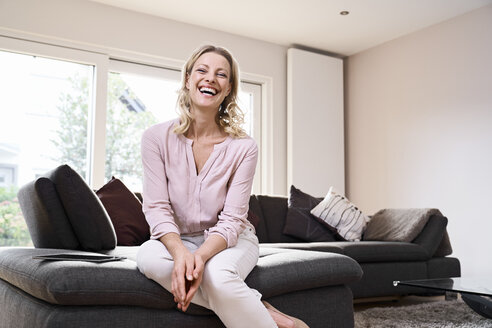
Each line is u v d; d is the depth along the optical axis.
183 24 4.73
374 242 3.38
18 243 3.85
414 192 4.91
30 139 3.97
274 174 5.16
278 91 5.27
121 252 2.17
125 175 4.42
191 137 1.95
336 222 3.77
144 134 1.90
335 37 5.14
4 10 3.88
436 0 4.30
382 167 5.26
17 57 3.98
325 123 5.40
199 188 1.85
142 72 4.57
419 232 3.54
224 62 1.94
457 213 4.52
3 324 1.90
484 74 4.36
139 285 1.61
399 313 2.83
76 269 1.56
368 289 3.17
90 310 1.55
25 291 1.79
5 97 3.91
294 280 1.85
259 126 5.22
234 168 1.89
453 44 4.63
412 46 5.02
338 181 5.44
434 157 4.74
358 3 4.35
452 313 2.84
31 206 2.30
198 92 1.90
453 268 3.61
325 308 1.96
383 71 5.31
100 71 4.28
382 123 5.29
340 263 2.00
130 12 4.45
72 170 2.19
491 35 4.32
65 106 4.15
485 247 4.27
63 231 2.19
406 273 3.34
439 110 4.72
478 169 4.36
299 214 3.78
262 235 3.63
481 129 4.36
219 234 1.72
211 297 1.58
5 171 3.85
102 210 2.26
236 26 4.85
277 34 5.05
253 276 1.77
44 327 1.49
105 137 4.25
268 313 1.59
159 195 1.82
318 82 5.38
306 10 4.49
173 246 1.64
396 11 4.51
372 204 5.34
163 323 1.65
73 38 4.16
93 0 4.26
